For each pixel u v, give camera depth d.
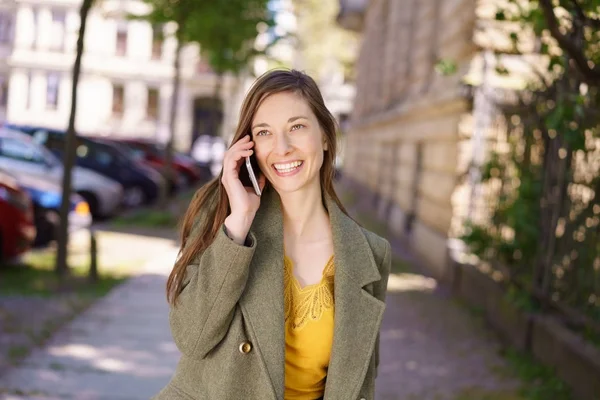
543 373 6.48
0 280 9.59
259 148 2.40
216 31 19.12
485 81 10.17
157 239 14.66
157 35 18.31
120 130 43.75
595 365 5.67
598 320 6.18
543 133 7.65
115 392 5.66
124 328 7.68
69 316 7.99
